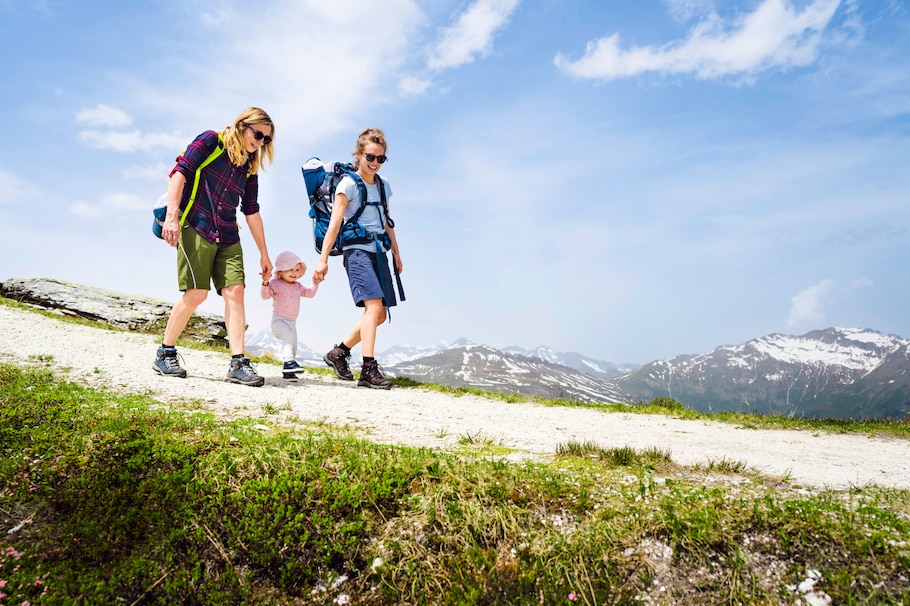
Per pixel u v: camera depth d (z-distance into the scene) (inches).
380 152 394.3
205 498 154.9
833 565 131.0
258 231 373.7
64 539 142.5
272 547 144.6
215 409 257.6
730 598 128.0
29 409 200.8
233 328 346.9
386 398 365.1
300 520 149.1
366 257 402.6
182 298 332.8
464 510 151.2
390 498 158.1
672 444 285.6
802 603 124.6
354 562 144.1
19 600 126.4
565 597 131.6
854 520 142.3
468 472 167.0
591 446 230.2
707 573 133.7
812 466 241.6
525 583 134.6
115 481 160.7
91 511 150.5
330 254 410.9
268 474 163.6
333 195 402.0
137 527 147.7
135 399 241.4
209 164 321.4
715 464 214.4
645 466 198.8
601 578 134.5
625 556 138.1
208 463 166.9
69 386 247.3
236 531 147.0
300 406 291.9
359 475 164.7
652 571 135.0
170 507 152.6
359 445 187.3
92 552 139.7
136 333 578.2
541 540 143.4
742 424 416.5
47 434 182.4
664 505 150.3
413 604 134.9
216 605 133.3
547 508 154.3
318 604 136.1
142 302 723.4
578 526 147.6
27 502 152.9
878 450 324.8
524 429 294.2
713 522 142.3
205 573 140.3
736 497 159.6
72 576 133.1
